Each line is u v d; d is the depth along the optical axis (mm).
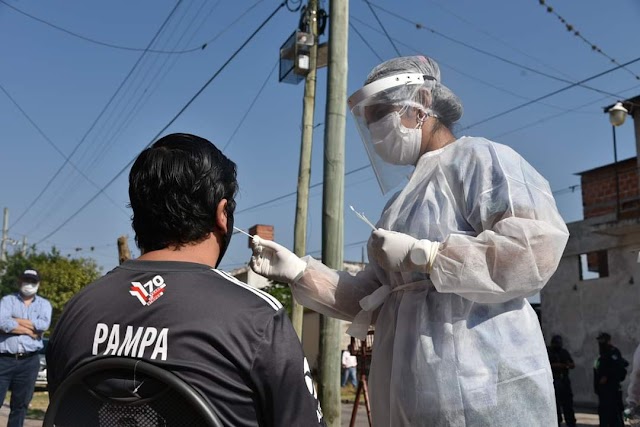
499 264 2066
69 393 1547
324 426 1593
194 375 1447
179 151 1663
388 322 2428
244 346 1492
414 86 2482
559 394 12094
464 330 2154
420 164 2455
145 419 1470
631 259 16438
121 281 1622
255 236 2771
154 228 1650
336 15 6695
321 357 6340
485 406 2068
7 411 10305
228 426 1452
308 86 10703
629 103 16328
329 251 6383
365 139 2652
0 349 6820
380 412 2396
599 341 11523
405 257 2133
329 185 6469
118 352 1503
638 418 5387
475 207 2211
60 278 35812
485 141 2346
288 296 15008
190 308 1517
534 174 2328
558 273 18312
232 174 1758
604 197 19188
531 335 2199
